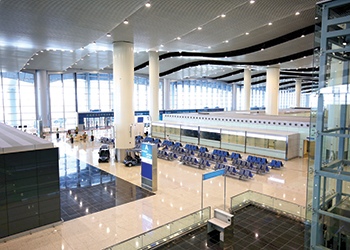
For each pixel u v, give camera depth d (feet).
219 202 38.91
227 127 84.43
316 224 16.63
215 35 65.10
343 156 16.61
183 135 94.89
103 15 39.68
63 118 137.90
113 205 38.27
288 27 68.08
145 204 38.47
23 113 123.13
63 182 49.52
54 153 32.04
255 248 25.61
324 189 16.47
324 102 15.98
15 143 31.71
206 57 105.81
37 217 31.01
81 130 135.44
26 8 36.52
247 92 152.46
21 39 55.93
